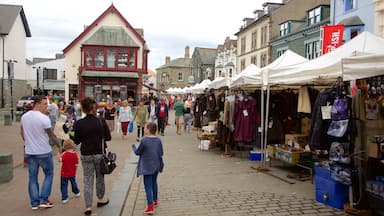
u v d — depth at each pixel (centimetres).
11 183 764
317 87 1016
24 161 930
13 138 1527
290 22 3469
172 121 2942
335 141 634
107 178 843
